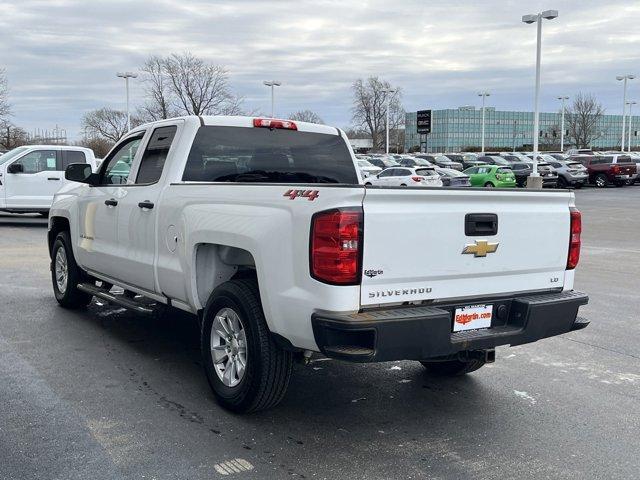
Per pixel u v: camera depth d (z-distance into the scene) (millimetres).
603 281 10180
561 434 4320
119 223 5945
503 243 4312
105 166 6582
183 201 4957
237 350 4473
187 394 4832
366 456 3914
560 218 4641
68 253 7113
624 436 4309
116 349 5906
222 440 4070
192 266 4820
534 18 32938
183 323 6926
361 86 86062
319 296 3756
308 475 3650
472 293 4227
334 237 3678
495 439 4219
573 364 5891
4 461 3699
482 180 33938
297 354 4309
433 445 4102
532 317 4312
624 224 20422
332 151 6195
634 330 7102
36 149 16109
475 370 5480
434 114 122938
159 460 3766
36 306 7512
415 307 3982
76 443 3953
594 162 41250
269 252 4043
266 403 4301
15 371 5230
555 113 130500
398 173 32000
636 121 130500
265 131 5816
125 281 5980
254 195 4293
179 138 5453
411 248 3898
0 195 15664
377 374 5508
